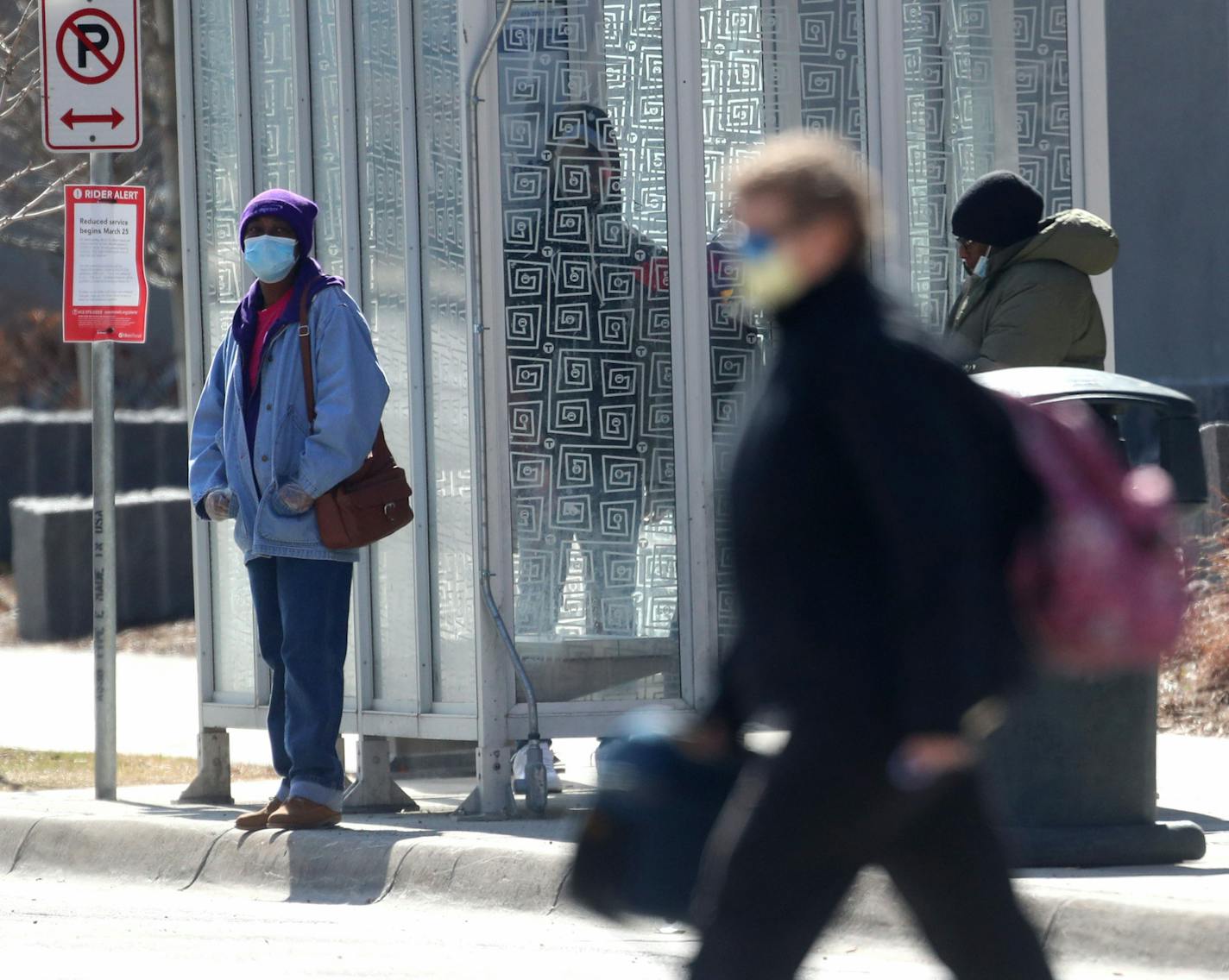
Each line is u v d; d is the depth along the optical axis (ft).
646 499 101.40
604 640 100.83
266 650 98.48
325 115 108.78
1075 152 109.19
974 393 46.01
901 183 104.37
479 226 97.40
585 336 100.48
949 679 42.27
